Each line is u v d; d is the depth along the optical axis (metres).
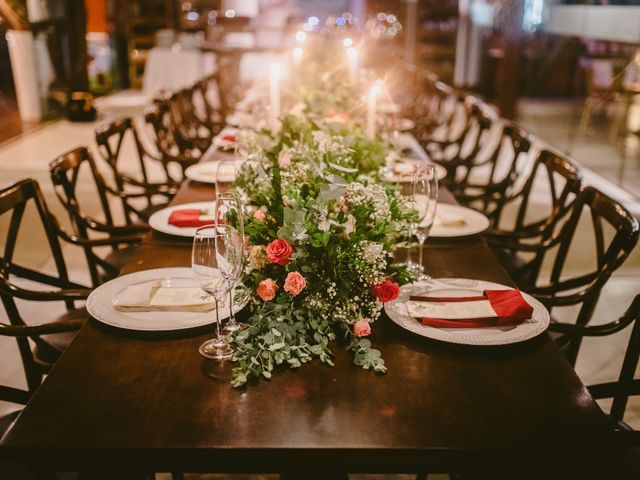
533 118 8.76
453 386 1.33
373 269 1.47
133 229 2.76
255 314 1.53
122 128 3.58
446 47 11.96
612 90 6.39
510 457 1.16
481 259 2.02
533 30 8.73
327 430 1.19
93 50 11.72
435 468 1.18
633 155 6.07
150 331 1.49
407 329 1.51
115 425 1.20
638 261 4.16
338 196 1.48
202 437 1.17
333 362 1.42
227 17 11.33
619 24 6.14
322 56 5.12
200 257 1.39
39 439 1.16
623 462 1.58
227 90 7.63
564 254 2.46
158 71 10.37
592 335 1.79
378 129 3.08
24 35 8.37
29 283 3.67
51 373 1.36
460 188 3.69
